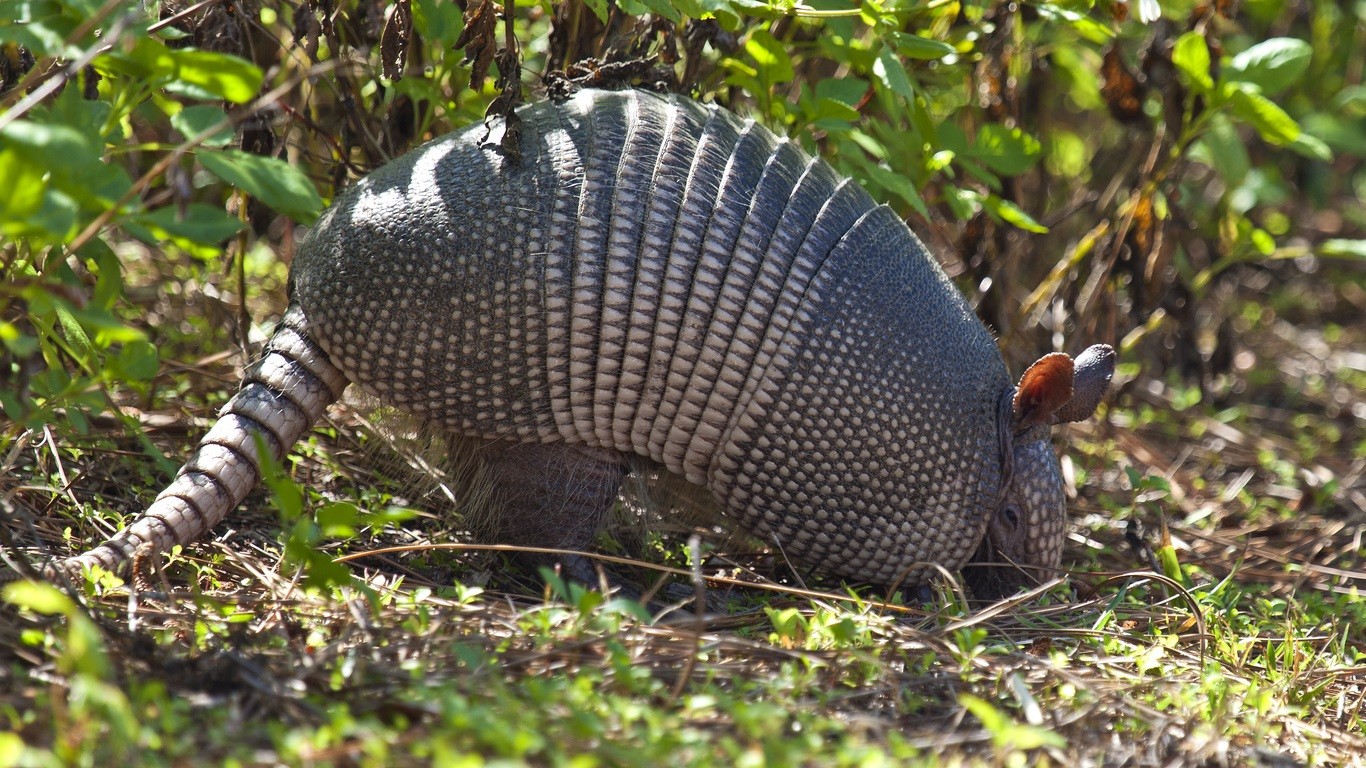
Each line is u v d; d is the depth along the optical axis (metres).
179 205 5.39
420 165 7.91
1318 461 13.18
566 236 7.63
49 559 6.72
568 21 9.45
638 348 7.77
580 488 8.29
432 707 5.07
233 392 10.17
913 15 9.96
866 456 8.08
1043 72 12.97
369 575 7.60
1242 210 15.57
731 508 8.48
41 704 4.91
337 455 9.53
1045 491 8.48
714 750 5.00
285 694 5.31
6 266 6.69
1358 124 19.09
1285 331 17.55
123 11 5.97
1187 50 10.42
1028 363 12.67
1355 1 18.52
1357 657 7.62
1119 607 8.33
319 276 7.90
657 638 6.27
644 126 7.91
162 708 4.76
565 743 4.82
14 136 4.74
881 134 9.94
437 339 7.73
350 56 9.76
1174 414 14.01
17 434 8.23
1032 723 5.77
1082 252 12.12
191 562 7.21
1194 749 5.86
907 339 8.06
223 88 5.73
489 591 7.68
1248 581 9.84
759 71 9.20
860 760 4.81
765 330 7.84
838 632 6.23
